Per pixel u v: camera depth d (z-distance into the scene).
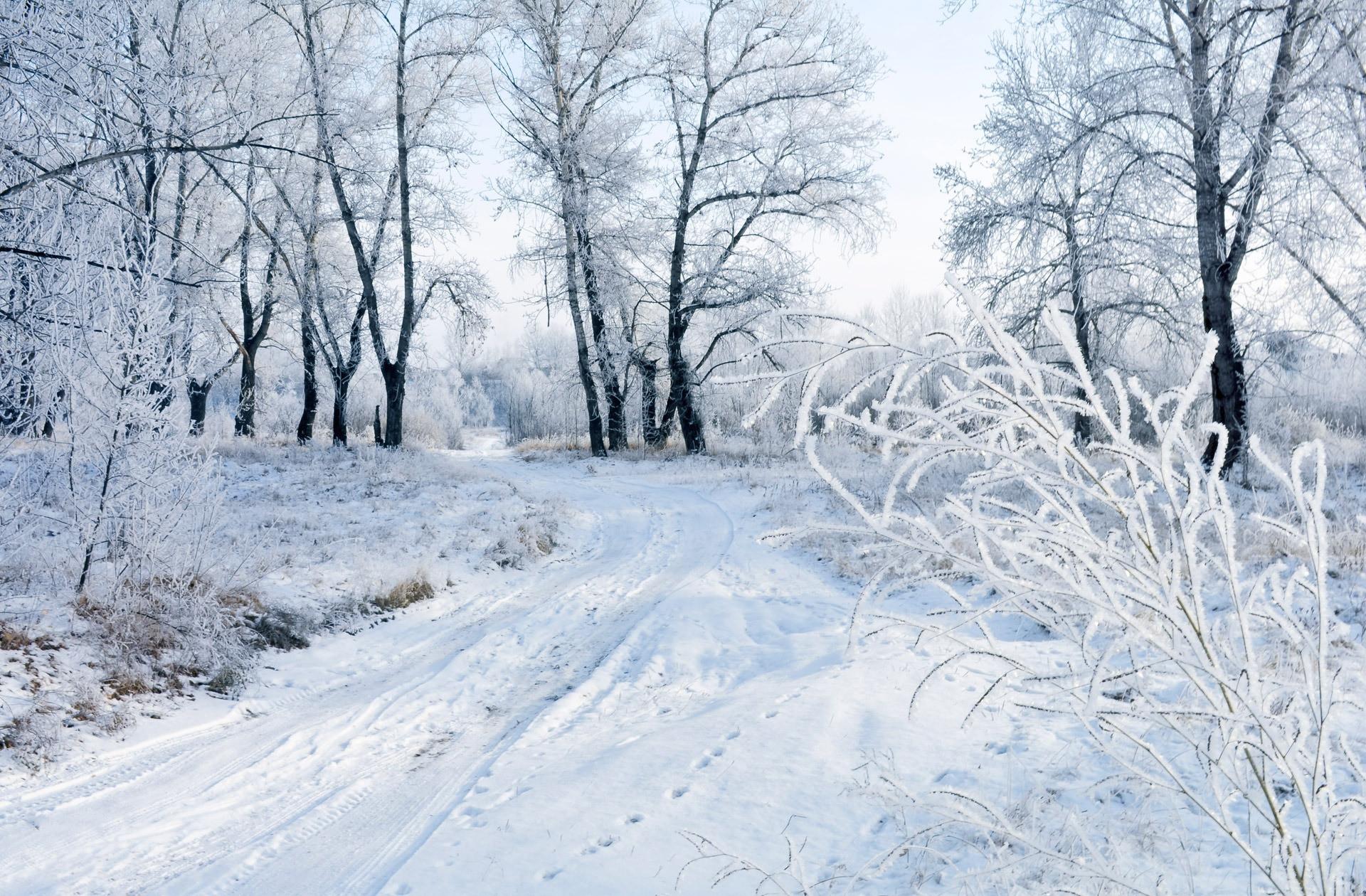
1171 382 19.62
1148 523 1.81
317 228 27.33
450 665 9.73
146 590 9.15
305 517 16.20
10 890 5.13
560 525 18.48
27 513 8.70
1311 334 15.26
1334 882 1.95
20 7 7.79
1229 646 1.99
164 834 5.87
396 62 26.69
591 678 9.13
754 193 31.14
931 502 11.80
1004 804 4.28
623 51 31.25
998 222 18.69
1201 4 15.16
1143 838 3.68
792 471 24.48
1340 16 13.27
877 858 3.25
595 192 31.42
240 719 8.12
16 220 8.32
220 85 13.03
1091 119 16.69
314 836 5.82
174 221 13.70
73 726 7.12
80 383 8.66
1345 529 10.17
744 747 5.91
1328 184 13.34
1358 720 4.24
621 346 33.28
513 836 5.11
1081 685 2.14
